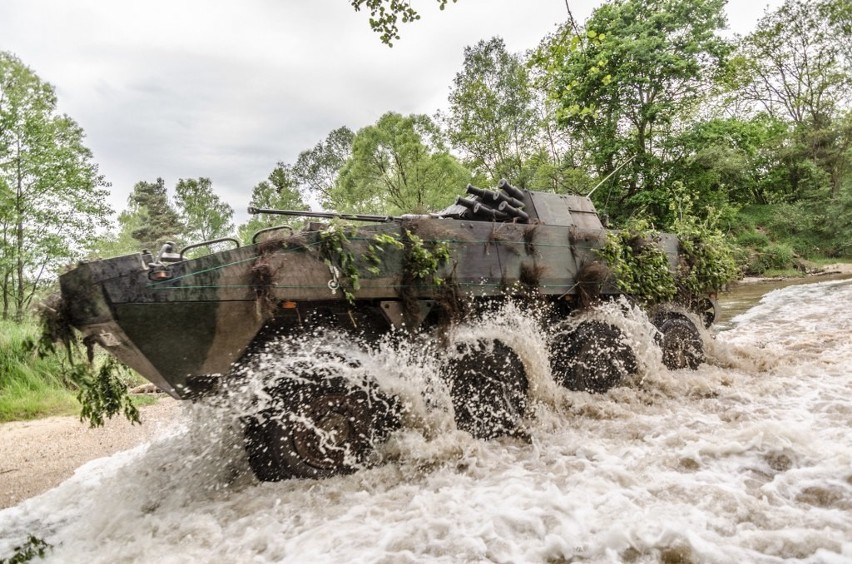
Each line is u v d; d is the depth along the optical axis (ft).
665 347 22.17
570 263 19.70
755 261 95.35
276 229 14.14
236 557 10.45
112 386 14.25
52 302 11.85
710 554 8.96
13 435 21.88
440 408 15.66
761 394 18.86
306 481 13.50
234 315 12.87
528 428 16.66
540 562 9.32
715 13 80.53
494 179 89.04
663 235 23.97
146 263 12.43
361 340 15.14
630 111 84.12
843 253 107.96
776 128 121.70
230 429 13.85
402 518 11.39
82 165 61.36
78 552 11.32
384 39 26.58
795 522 9.91
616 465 13.20
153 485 13.80
